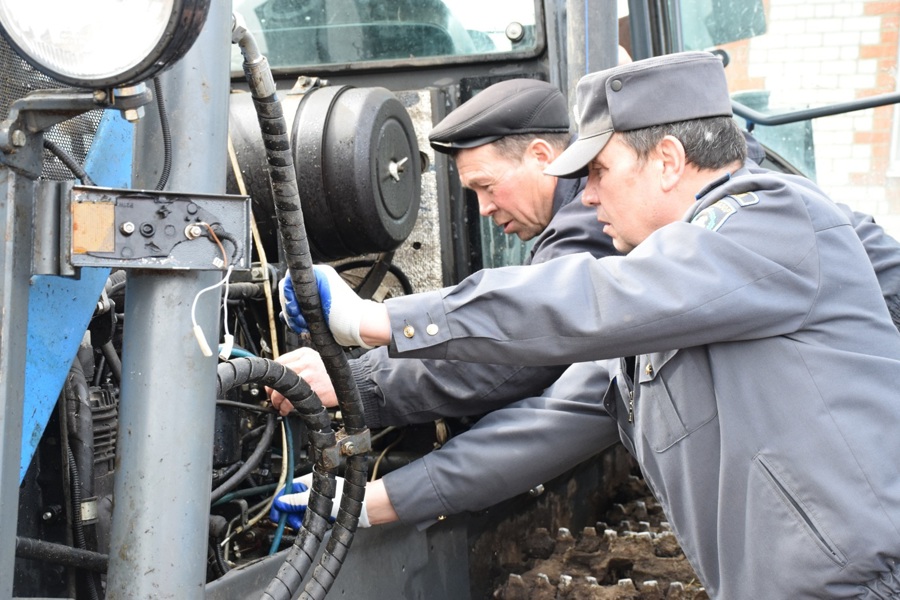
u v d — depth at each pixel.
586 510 2.69
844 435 1.37
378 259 2.14
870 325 1.44
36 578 1.31
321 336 1.40
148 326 1.04
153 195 1.00
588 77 1.62
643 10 2.61
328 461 1.42
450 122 2.09
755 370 1.42
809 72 3.26
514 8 2.26
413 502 1.71
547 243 2.01
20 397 0.96
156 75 0.91
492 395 1.89
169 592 1.04
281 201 1.30
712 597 1.53
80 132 1.22
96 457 1.42
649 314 1.35
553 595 2.01
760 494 1.41
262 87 1.23
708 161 1.54
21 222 0.95
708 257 1.37
